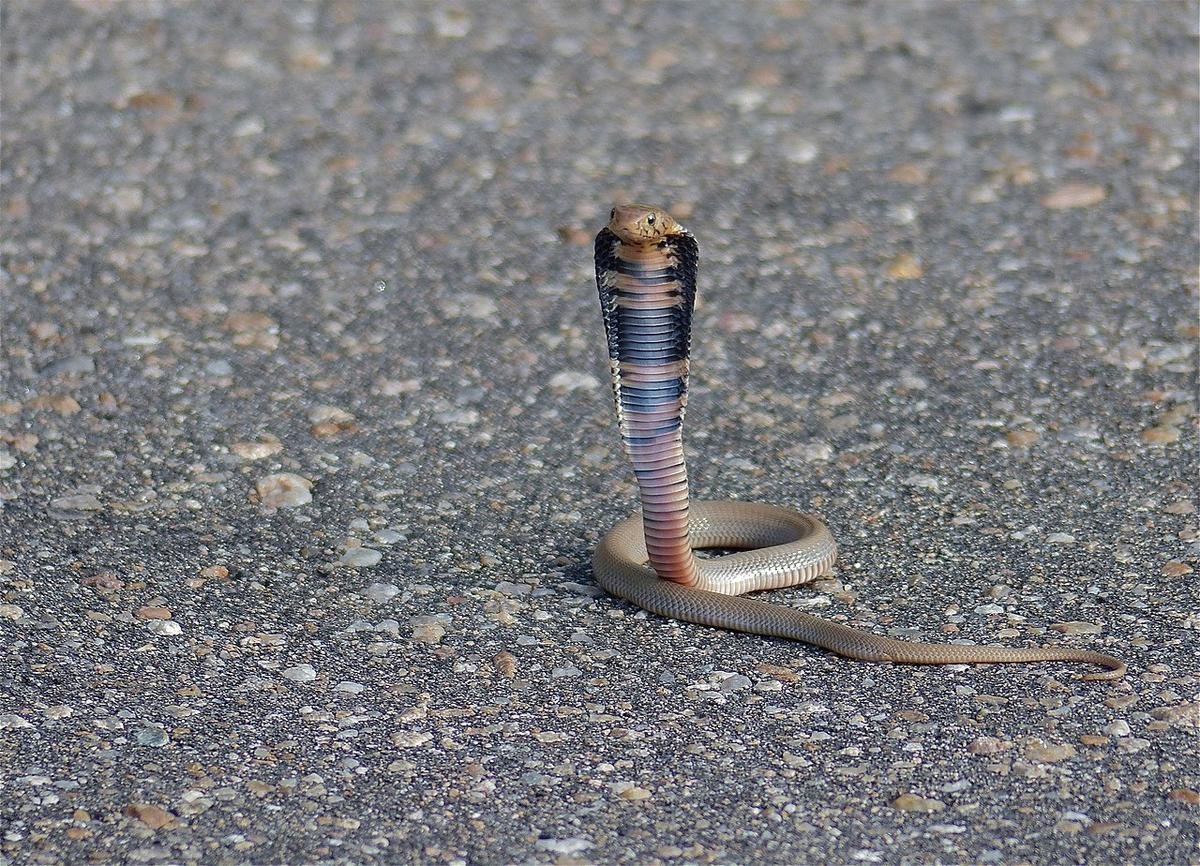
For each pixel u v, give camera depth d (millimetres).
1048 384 13609
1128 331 14461
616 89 19906
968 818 7574
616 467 12438
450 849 7344
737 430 13000
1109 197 17188
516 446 12734
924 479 12102
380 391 13547
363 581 10461
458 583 10461
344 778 7969
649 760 8164
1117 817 7543
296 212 16734
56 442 12492
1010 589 10266
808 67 20531
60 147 17688
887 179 17688
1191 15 22000
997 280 15539
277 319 14703
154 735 8375
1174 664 9102
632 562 10336
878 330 14648
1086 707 8625
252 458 12375
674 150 18422
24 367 13617
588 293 15438
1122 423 12906
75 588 10195
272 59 20156
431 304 15102
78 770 7992
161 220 16391
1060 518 11359
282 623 9820
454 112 19141
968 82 20094
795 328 14688
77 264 15453
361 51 20547
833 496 11891
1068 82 20047
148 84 19266
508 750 8266
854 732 8430
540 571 10672
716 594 9844
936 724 8492
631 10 22234
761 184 17609
